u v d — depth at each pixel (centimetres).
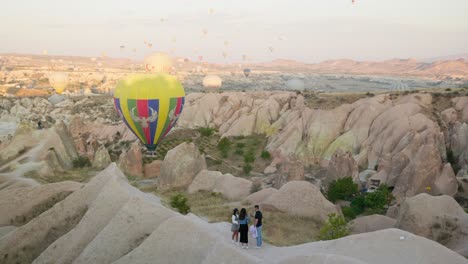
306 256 1384
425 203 2527
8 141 5028
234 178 3725
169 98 4794
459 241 2352
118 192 2088
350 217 3306
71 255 1880
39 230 2203
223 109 9056
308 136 6619
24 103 13425
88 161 5303
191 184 3875
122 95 4797
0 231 2548
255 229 1783
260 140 7531
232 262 1385
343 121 6694
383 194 3631
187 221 1672
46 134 5075
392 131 5822
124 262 1583
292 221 2700
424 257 1430
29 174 4116
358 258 1491
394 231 1599
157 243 1612
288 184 3086
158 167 5344
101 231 1828
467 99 6159
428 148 4066
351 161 4534
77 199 2306
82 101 13675
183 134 8112
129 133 8125
